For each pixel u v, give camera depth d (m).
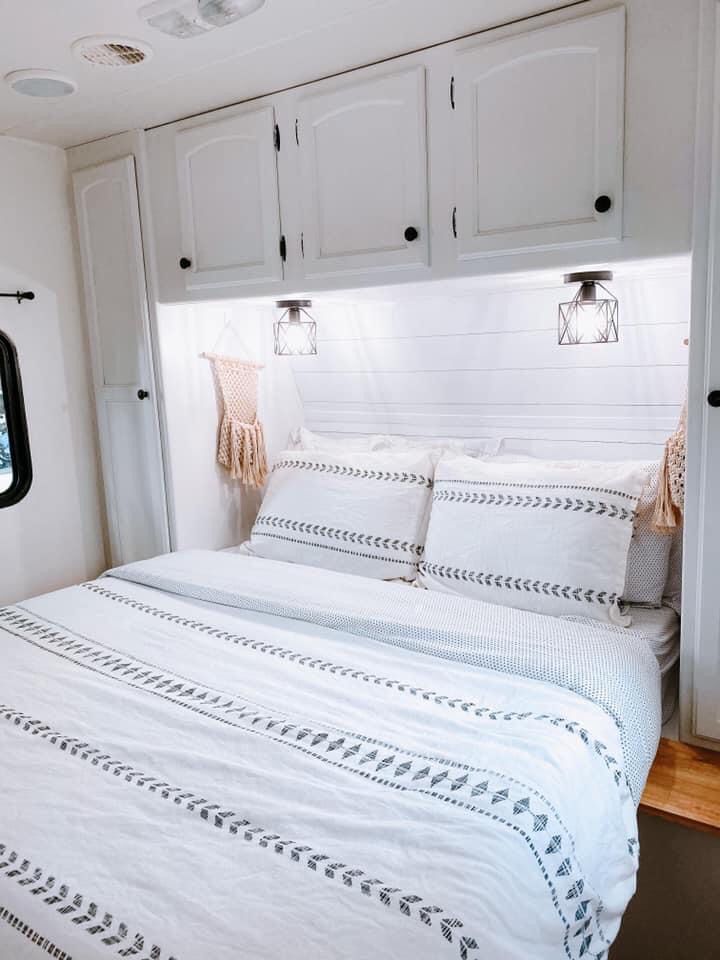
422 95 1.82
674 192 1.55
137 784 1.18
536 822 1.07
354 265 2.01
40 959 0.86
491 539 2.03
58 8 1.56
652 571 1.97
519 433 2.46
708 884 1.51
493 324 2.33
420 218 1.88
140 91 2.05
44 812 1.11
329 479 2.49
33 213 2.52
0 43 1.73
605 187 1.62
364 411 2.84
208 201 2.27
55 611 1.98
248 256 2.22
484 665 1.57
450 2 1.58
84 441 2.76
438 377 2.56
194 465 2.70
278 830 1.05
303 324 2.67
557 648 1.60
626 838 1.24
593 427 2.30
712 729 1.68
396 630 1.74
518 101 1.70
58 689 1.53
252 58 1.85
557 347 2.26
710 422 1.57
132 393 2.60
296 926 0.88
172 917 0.90
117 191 2.46
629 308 2.07
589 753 1.27
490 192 1.77
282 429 3.00
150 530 2.69
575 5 1.60
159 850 1.02
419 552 2.28
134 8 1.57
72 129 2.37
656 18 1.52
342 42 1.77
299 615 1.88
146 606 2.00
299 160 2.06
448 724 1.33
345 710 1.40
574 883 1.06
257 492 3.00
